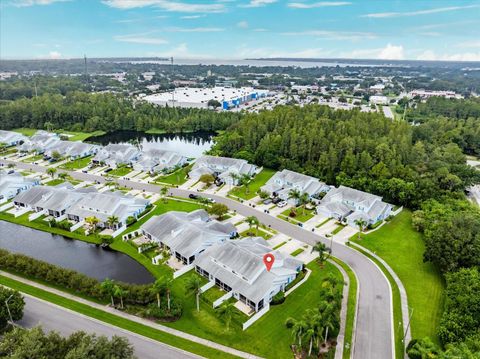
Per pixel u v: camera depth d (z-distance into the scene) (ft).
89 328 236.63
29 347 178.91
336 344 226.79
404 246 350.23
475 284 242.58
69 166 574.97
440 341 226.58
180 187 495.00
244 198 460.14
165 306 251.60
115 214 380.78
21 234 369.91
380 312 257.34
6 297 227.61
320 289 282.77
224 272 284.82
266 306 256.11
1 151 650.43
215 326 241.35
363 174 492.13
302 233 371.97
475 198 480.23
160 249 338.34
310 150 555.28
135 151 604.90
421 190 435.53
